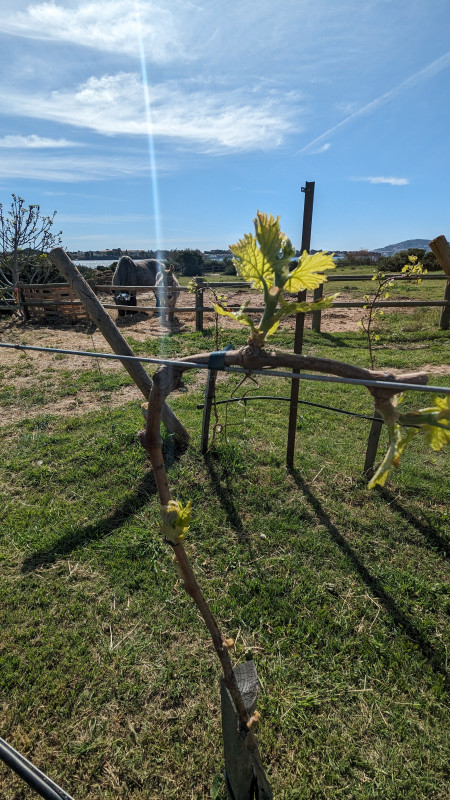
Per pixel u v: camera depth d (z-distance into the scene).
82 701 2.19
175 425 4.23
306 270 0.80
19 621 2.62
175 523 0.97
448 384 6.12
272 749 1.99
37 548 3.15
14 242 12.23
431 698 2.16
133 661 2.38
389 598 2.71
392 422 0.79
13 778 1.91
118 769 1.94
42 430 4.98
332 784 1.87
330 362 0.83
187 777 1.90
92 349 8.69
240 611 2.63
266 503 3.55
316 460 4.18
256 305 12.45
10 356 8.12
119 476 3.96
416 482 3.83
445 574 2.89
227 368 0.93
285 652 2.40
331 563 2.98
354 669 2.31
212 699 2.19
